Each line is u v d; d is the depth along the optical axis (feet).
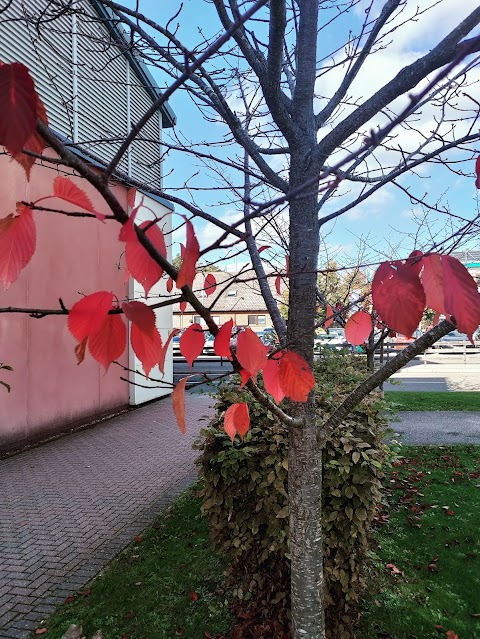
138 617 9.05
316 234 5.46
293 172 5.40
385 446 9.69
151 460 19.93
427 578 10.22
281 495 8.48
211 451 9.07
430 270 2.63
